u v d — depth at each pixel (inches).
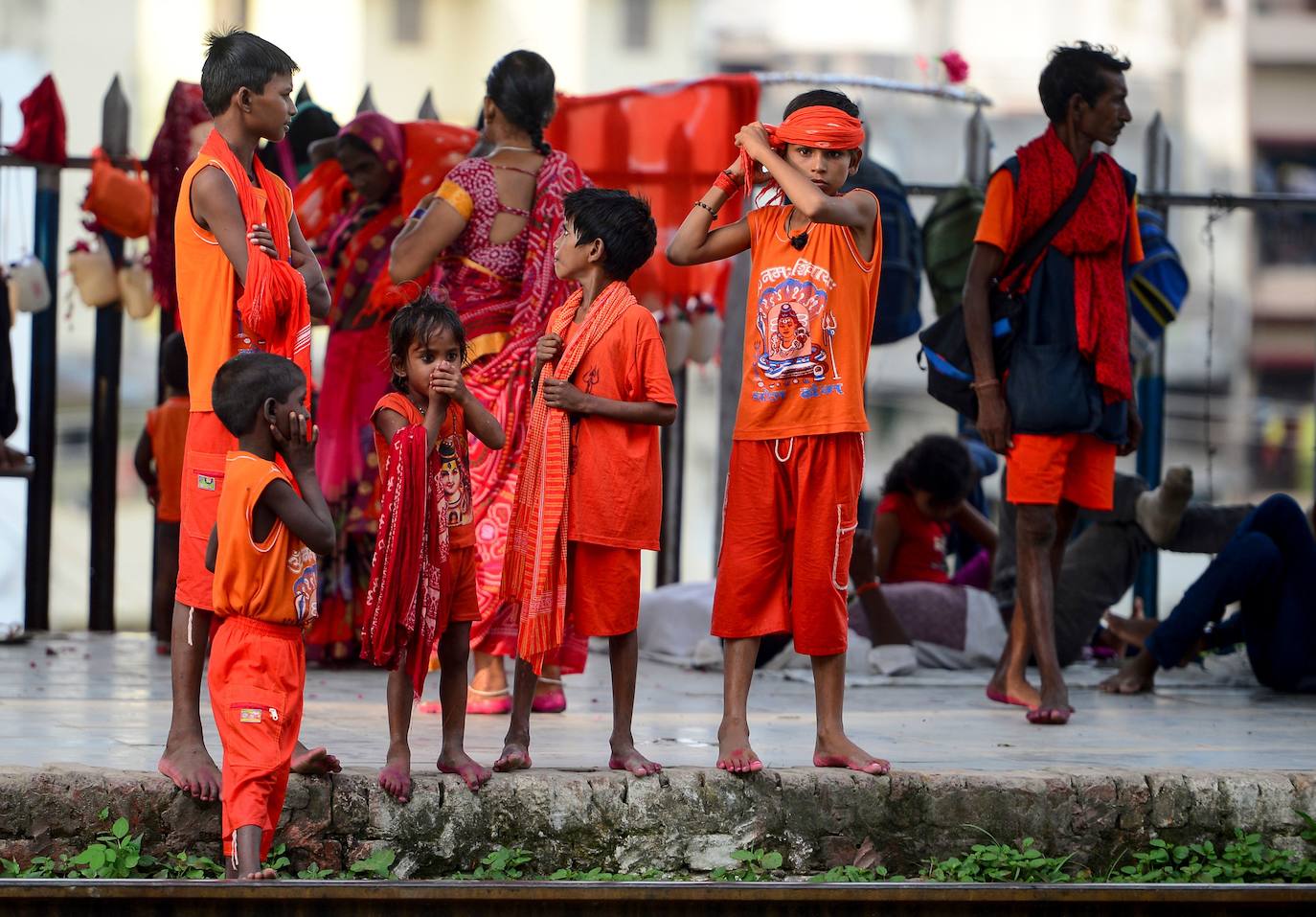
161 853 491.8
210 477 509.7
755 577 546.6
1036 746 625.0
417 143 831.7
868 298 552.7
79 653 864.9
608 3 2393.0
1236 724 706.8
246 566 469.7
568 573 551.2
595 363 549.6
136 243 948.6
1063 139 715.4
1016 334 715.4
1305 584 807.7
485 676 677.9
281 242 538.0
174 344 879.1
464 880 476.1
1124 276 727.1
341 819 498.0
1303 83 3179.1
